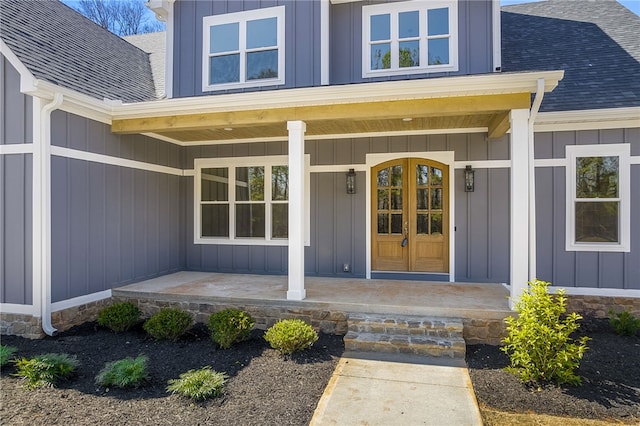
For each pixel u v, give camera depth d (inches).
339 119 219.8
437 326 193.5
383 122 249.9
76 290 224.7
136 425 123.2
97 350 189.0
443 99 204.1
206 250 324.5
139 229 277.4
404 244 288.7
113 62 327.0
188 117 237.8
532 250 216.1
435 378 158.9
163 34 457.7
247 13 296.2
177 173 323.0
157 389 148.7
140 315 230.1
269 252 310.7
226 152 318.7
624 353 182.5
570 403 137.1
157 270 296.7
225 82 301.9
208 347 192.9
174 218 318.7
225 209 322.0
